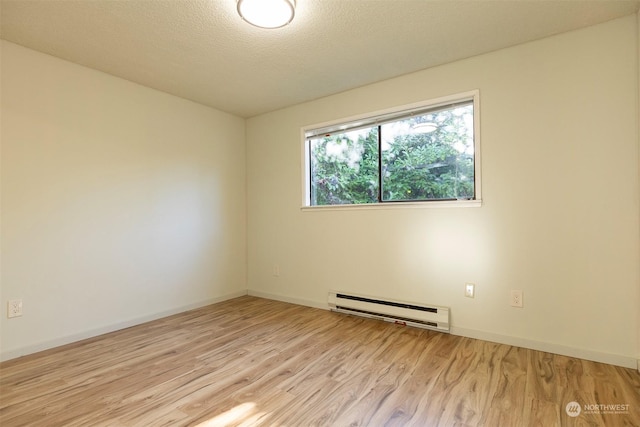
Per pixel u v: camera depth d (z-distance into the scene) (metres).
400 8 1.94
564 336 2.22
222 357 2.25
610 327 2.09
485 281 2.51
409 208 2.87
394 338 2.57
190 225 3.47
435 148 2.83
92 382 1.91
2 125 2.25
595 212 2.13
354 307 3.16
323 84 3.09
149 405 1.67
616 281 2.07
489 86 2.49
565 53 2.22
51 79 2.48
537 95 2.31
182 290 3.37
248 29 2.15
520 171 2.37
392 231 2.97
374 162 3.17
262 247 3.97
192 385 1.87
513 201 2.40
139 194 3.03
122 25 2.09
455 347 2.38
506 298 2.43
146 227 3.08
